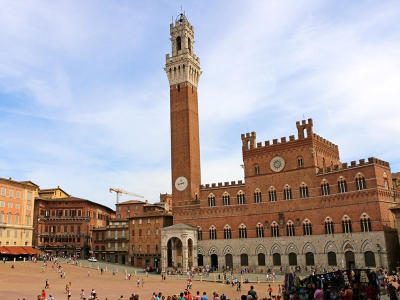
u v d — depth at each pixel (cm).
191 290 8344
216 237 12512
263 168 12050
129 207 18212
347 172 10306
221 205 12650
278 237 11356
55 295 7500
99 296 7438
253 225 11894
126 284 9369
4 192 13562
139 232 14338
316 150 11331
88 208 17012
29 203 14712
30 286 8500
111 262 15275
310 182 11038
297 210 11138
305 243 10819
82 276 10631
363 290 4197
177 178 13712
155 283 9675
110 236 15750
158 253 13738
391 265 9344
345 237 10088
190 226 12781
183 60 14438
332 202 10500
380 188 9781
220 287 8850
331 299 3925
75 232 16475
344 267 9975
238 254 11994
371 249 9562
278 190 11612
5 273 10156
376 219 9569
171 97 14525
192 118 14275
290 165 11519
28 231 14500
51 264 12481
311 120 11350
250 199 12112
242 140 12631
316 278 5034
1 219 13300
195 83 14912
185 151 13775
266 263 11431
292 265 10975
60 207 16762
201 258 12644
